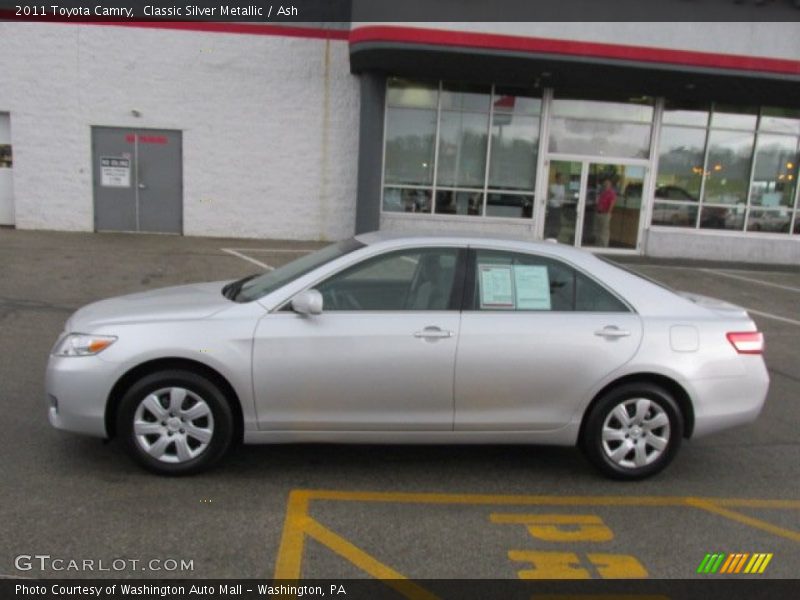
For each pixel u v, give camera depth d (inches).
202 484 163.0
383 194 584.4
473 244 177.2
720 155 607.5
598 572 135.7
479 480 175.2
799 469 191.6
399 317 167.2
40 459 171.2
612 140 594.9
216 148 565.6
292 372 162.6
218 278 408.8
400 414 167.8
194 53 550.6
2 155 560.4
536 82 558.6
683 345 174.4
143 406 161.5
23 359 251.9
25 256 438.3
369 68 530.3
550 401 171.6
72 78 544.4
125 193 566.6
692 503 167.6
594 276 177.8
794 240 618.8
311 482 168.1
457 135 581.0
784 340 348.8
